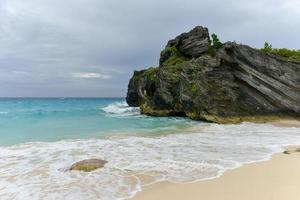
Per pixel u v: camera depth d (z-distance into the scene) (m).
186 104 34.22
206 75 33.34
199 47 41.94
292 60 32.56
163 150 14.52
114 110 49.53
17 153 13.94
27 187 9.16
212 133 20.91
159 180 9.63
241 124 27.38
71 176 10.24
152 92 46.47
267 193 8.07
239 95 32.31
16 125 26.33
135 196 8.21
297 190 8.27
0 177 10.18
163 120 31.91
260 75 32.09
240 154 13.45
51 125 26.64
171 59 43.72
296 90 31.14
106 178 9.95
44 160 12.54
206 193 8.25
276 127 24.67
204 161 12.16
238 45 33.25
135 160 12.41
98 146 15.66
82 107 66.69
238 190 8.41
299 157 12.57
